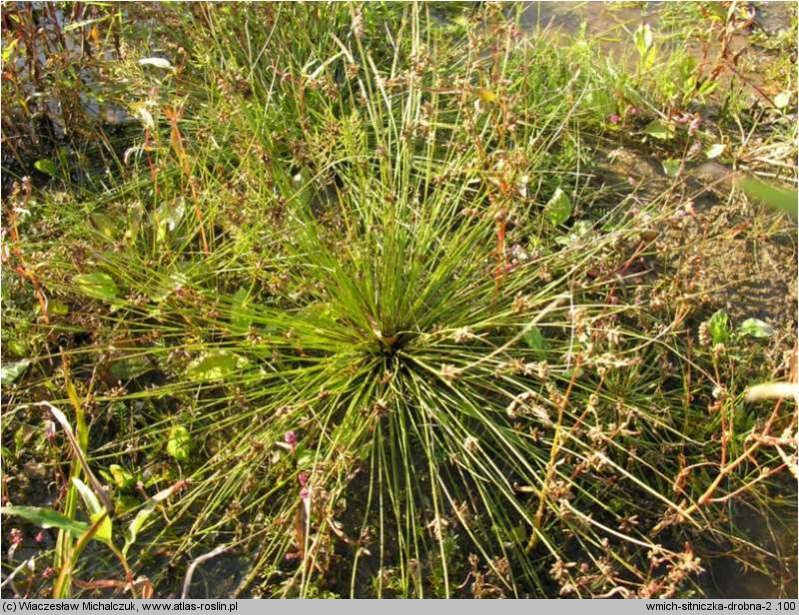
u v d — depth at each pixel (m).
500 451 2.71
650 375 2.91
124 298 3.07
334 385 2.80
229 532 2.54
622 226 3.36
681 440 2.73
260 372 2.83
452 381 2.77
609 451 2.67
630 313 3.02
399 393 2.73
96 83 3.85
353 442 2.52
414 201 3.16
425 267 3.12
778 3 4.81
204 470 2.53
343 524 2.57
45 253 3.05
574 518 2.36
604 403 2.72
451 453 2.57
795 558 2.51
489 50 4.18
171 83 3.87
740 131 3.92
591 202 3.49
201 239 3.32
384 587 2.41
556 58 4.09
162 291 2.89
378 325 2.83
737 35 4.54
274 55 3.99
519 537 2.48
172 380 2.92
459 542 2.51
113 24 4.02
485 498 2.46
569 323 2.56
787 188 3.54
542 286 3.08
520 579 2.42
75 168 3.77
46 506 2.62
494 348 2.88
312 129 3.69
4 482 2.58
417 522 2.55
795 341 2.97
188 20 4.10
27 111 3.79
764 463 2.68
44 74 3.90
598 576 2.30
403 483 2.66
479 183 3.45
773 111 3.99
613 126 3.88
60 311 2.99
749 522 2.59
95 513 1.99
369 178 3.16
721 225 3.42
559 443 2.40
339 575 2.46
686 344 2.98
